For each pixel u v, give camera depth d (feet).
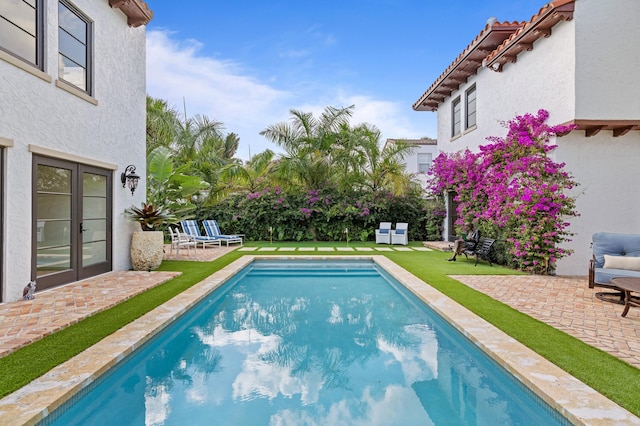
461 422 10.91
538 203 29.04
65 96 23.41
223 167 60.80
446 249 45.52
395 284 29.30
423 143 79.92
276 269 37.09
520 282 26.45
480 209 38.96
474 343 15.12
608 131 29.27
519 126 31.19
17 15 20.38
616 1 27.30
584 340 14.83
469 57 39.01
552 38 29.55
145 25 34.09
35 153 21.25
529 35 30.55
